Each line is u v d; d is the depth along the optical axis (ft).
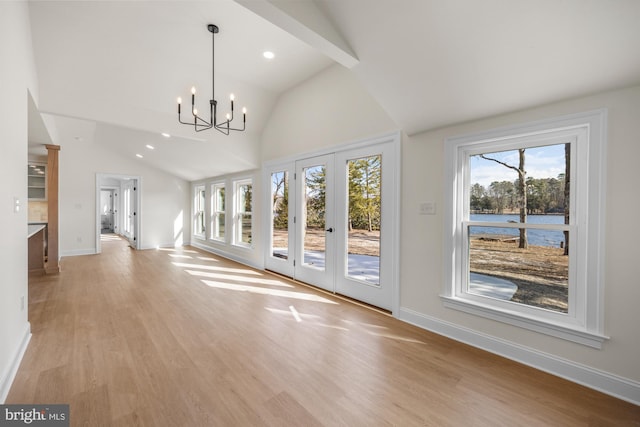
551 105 6.06
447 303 7.86
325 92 11.60
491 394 5.43
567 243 6.18
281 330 8.18
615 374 5.39
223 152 15.33
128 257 19.27
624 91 5.24
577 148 5.98
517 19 4.66
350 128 10.59
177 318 8.98
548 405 5.14
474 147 7.55
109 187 32.32
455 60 5.73
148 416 4.74
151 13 8.34
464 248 7.77
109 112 11.13
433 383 5.76
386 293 9.63
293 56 10.66
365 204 10.37
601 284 5.53
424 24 5.24
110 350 6.92
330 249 11.70
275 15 5.16
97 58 9.90
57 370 6.03
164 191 23.85
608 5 4.11
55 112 10.15
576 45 4.75
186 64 11.07
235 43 9.80
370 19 5.50
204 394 5.33
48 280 13.35
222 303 10.41
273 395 5.34
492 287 7.32
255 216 16.20
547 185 6.46
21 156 6.79
